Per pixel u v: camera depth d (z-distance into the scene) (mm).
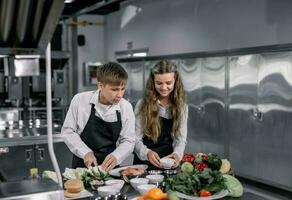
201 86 5660
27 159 4613
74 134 2510
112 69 2213
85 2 6723
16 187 1136
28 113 6805
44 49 1111
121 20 8719
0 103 7000
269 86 4605
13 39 1254
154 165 2414
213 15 6133
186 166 2100
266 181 4770
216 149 5477
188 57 5891
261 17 5242
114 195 1727
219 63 5297
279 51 4441
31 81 7039
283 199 4469
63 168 4691
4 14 1111
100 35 9383
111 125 2510
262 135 4754
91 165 2230
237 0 5637
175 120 2686
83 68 9148
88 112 2510
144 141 2713
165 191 1867
